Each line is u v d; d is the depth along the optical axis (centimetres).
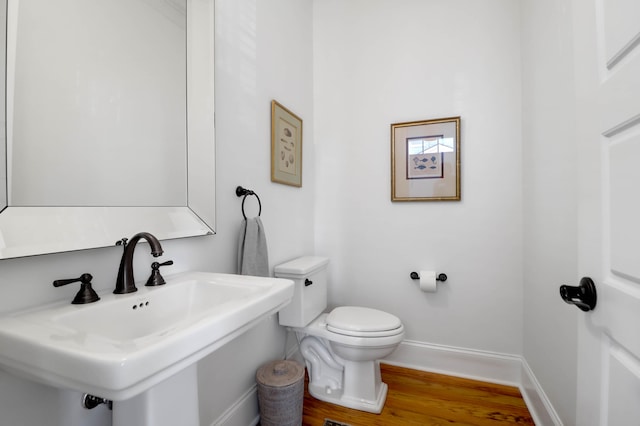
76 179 79
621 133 55
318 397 165
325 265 189
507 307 182
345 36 220
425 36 200
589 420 65
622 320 54
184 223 110
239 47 142
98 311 72
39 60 72
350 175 220
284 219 184
